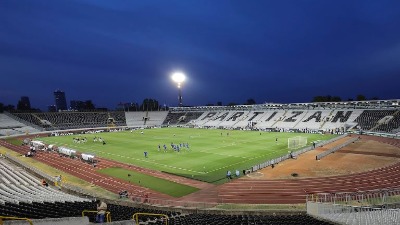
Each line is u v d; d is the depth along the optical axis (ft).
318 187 108.47
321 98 504.84
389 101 283.79
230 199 100.32
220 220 65.21
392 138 220.23
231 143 214.28
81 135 289.94
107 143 229.66
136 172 138.31
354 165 138.00
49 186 113.39
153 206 91.15
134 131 322.96
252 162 151.23
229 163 150.30
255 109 380.37
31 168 133.80
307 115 318.04
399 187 103.71
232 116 378.73
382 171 126.00
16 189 90.33
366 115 276.41
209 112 417.28
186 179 125.29
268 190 107.86
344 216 64.64
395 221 57.11
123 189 114.21
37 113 375.25
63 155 180.55
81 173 139.23
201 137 254.47
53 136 285.43
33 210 55.11
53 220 37.60
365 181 112.88
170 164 151.74
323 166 138.00
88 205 67.92
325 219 66.18
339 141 209.67
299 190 106.42
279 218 68.28
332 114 301.84
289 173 128.16
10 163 154.10
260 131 291.58
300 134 258.57
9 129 320.09
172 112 453.99
